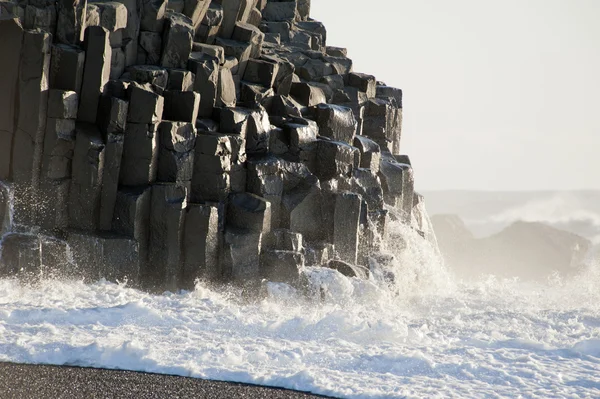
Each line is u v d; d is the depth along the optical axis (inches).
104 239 2252.7
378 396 1429.6
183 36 2559.1
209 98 2576.3
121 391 1370.6
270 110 2839.6
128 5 2502.5
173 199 2321.6
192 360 1562.5
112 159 2309.3
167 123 2361.0
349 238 2625.5
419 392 1455.5
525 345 1829.5
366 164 2930.6
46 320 1753.2
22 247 2175.2
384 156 3174.2
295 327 1841.8
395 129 3479.3
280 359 1609.3
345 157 2706.7
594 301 2645.2
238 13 2938.0
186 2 2694.4
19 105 2247.8
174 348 1622.8
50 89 2274.9
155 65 2566.4
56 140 2265.0
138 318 1824.6
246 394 1409.9
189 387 1422.2
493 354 1737.2
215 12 2795.3
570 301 2640.3
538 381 1553.9
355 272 2522.1
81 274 2249.0
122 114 2315.5
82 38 2358.5
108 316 1812.3
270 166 2519.7
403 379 1536.7
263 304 2236.7
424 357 1633.9
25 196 2265.0
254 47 2918.3
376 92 3472.0
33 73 2242.9
